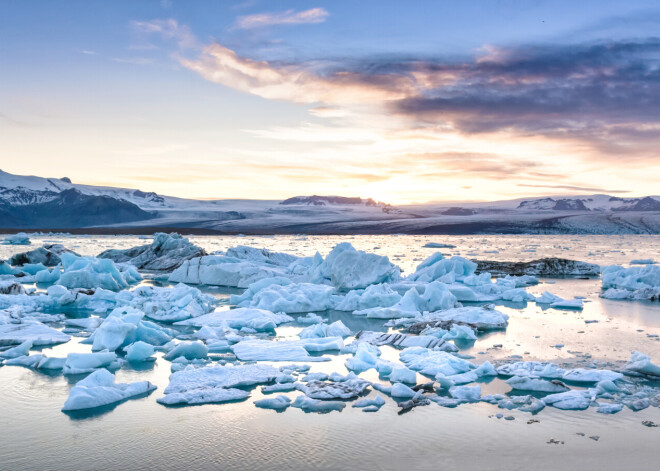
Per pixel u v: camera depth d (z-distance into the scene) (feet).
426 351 37.60
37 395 29.12
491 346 40.68
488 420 25.46
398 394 28.86
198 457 21.67
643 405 27.22
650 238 408.67
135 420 25.53
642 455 21.58
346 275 73.92
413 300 56.34
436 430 24.29
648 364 31.94
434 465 20.83
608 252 186.39
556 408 27.04
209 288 77.97
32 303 57.41
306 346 39.93
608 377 31.22
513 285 74.38
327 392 28.91
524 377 30.55
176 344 40.40
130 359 36.68
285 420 25.48
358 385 30.19
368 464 20.97
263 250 103.14
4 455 21.85
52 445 22.80
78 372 33.19
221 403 27.76
